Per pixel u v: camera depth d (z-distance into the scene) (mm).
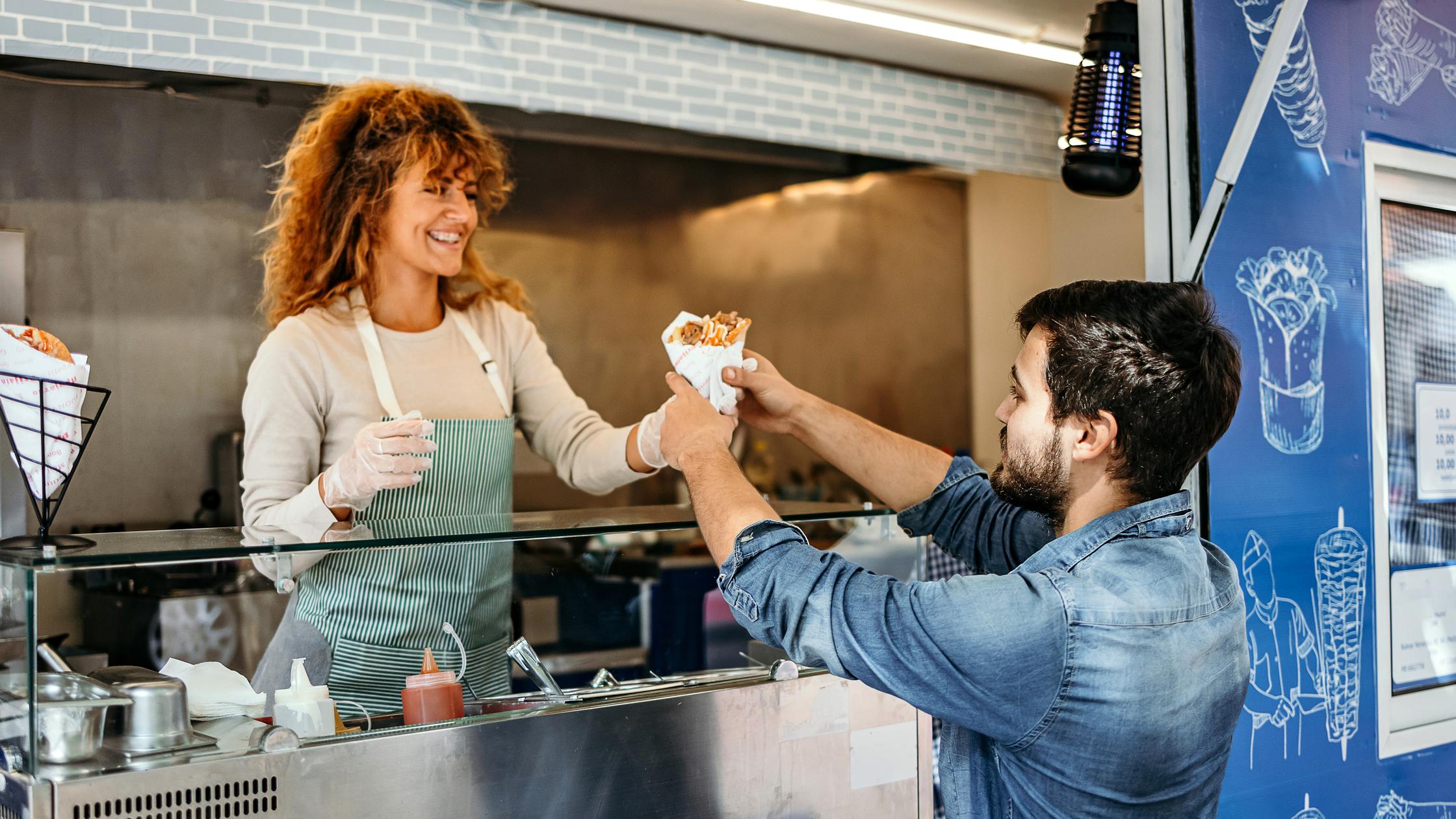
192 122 3066
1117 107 2264
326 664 1398
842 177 4277
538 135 3613
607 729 1418
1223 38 2031
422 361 2811
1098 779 1190
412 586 1440
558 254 3678
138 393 3002
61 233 2904
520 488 3521
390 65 3338
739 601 1244
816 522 1656
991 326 4664
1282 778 2127
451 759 1305
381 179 2854
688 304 3953
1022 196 4715
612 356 3805
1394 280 2373
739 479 1354
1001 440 1393
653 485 3818
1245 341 2064
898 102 4352
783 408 1773
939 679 1146
